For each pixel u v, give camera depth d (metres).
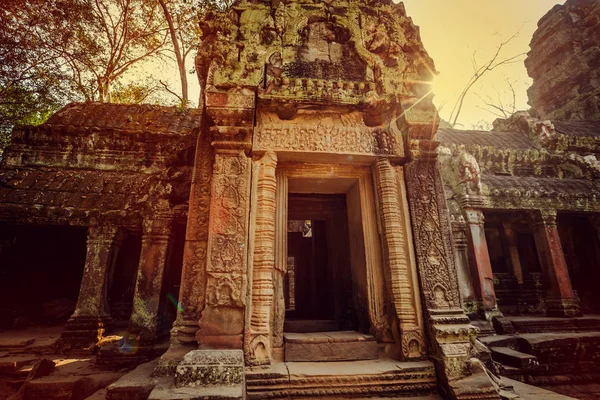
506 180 11.61
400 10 6.18
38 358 7.06
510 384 4.59
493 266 11.94
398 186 5.28
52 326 10.19
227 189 4.66
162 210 7.39
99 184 10.02
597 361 8.08
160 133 11.43
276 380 3.94
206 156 5.15
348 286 7.13
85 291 8.23
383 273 5.16
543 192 10.92
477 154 12.45
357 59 5.71
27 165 10.61
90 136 11.21
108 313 8.55
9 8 13.34
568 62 19.58
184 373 3.46
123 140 11.31
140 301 6.93
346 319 6.87
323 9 5.86
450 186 10.53
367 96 5.17
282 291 5.00
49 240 11.70
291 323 6.88
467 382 3.99
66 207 9.02
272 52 5.36
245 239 4.47
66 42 15.17
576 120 18.06
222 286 4.28
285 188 5.41
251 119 4.88
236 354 3.77
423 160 5.30
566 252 13.05
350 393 3.99
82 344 7.72
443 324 4.48
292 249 11.53
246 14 5.54
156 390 3.36
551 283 10.34
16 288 10.98
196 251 4.73
